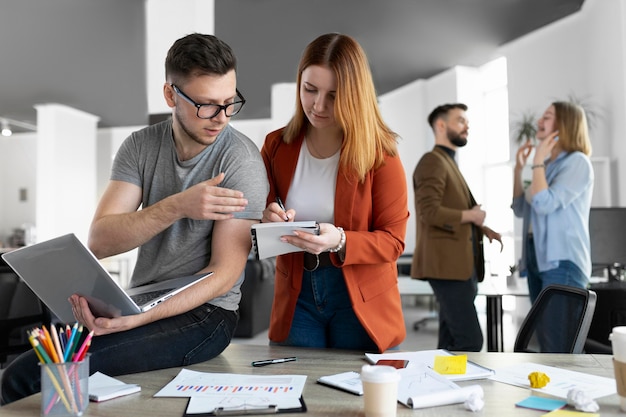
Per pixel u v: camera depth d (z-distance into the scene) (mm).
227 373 1237
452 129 4566
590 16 4176
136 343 1280
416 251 4383
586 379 1162
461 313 4203
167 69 1452
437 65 4750
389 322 1643
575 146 4168
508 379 1168
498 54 4570
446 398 1009
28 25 6328
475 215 4289
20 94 8469
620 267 3938
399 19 4906
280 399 1026
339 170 1663
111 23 6203
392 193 1655
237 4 5391
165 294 1245
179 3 5523
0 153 10633
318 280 1660
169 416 954
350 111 1582
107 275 1124
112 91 8312
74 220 9320
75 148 9359
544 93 4336
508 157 4391
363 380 918
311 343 1707
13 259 1250
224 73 1396
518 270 4184
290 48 5523
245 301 4898
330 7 5109
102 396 1043
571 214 4105
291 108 5855
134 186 1562
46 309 2793
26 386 1219
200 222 1482
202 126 1423
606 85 4117
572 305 1548
